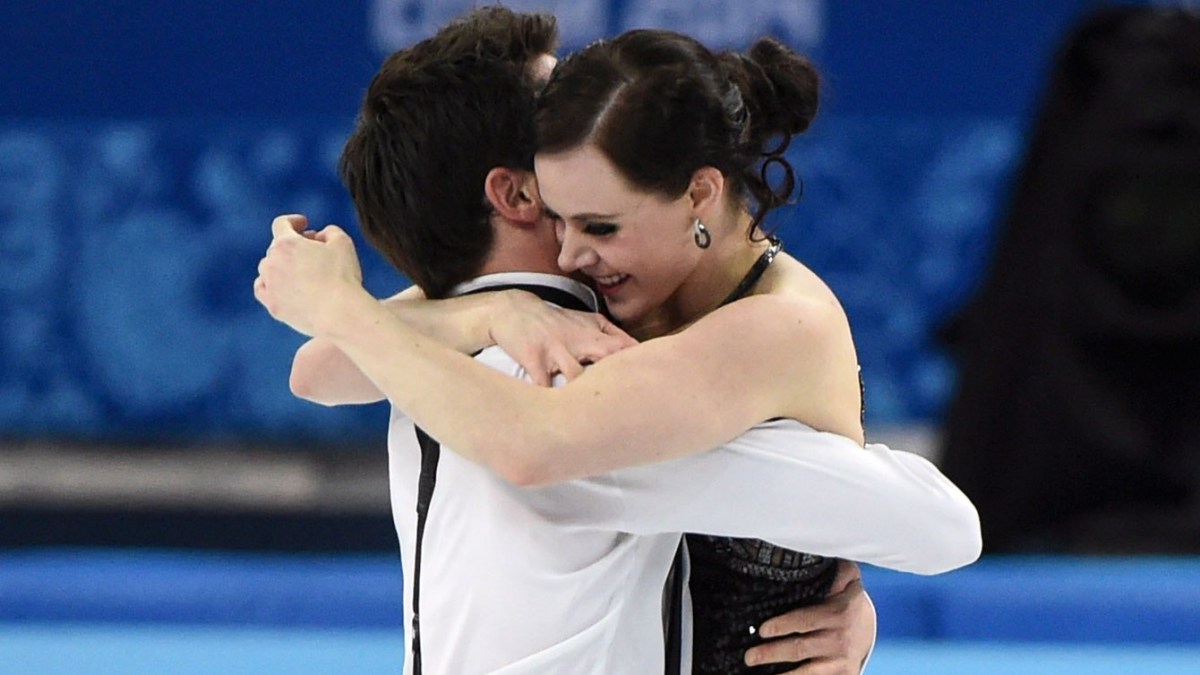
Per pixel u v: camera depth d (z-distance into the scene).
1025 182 18.17
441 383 6.61
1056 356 17.86
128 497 20.06
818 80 7.48
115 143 20.83
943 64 20.34
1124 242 17.70
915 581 14.91
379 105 7.21
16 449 20.89
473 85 7.05
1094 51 18.03
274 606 15.13
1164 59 17.77
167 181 20.81
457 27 7.25
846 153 20.50
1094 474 17.86
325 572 15.33
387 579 15.21
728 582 7.39
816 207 20.56
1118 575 15.13
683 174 6.67
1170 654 14.52
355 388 7.93
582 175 6.59
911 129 20.41
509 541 6.82
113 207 20.91
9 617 15.24
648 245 6.82
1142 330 17.66
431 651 7.09
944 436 18.42
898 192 20.50
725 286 7.26
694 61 6.71
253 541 19.91
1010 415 18.03
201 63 20.62
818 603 7.54
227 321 20.89
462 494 6.95
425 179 7.09
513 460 6.51
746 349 6.77
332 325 6.76
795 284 7.21
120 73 20.72
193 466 20.56
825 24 20.23
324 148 20.59
